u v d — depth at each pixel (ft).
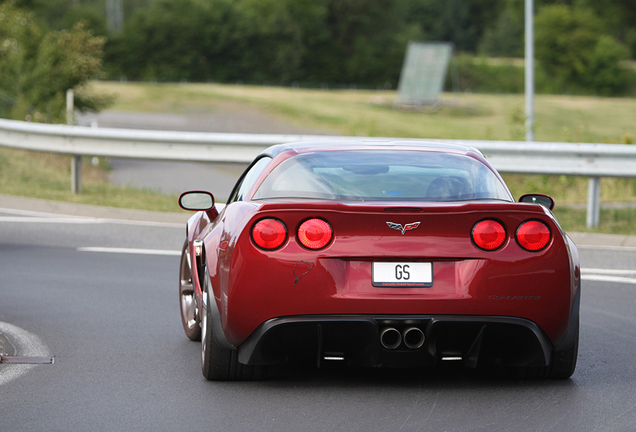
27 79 254.88
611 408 46.09
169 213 132.67
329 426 42.78
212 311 49.47
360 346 46.52
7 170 177.68
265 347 46.80
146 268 95.35
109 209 135.64
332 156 53.78
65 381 51.85
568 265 46.57
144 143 150.71
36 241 111.96
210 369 50.78
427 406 46.32
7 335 64.34
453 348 47.06
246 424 43.21
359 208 45.42
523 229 46.14
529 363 47.91
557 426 42.83
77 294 80.69
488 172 52.85
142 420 43.93
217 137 146.51
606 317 73.41
